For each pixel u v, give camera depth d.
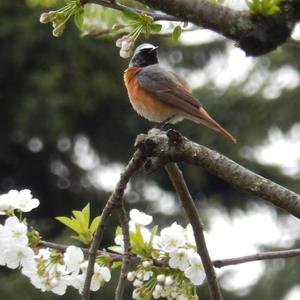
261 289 18.27
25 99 21.34
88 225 4.86
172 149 4.43
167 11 3.76
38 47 21.53
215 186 21.14
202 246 4.61
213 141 19.80
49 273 4.68
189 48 21.55
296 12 3.62
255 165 19.88
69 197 22.30
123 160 22.39
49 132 21.50
